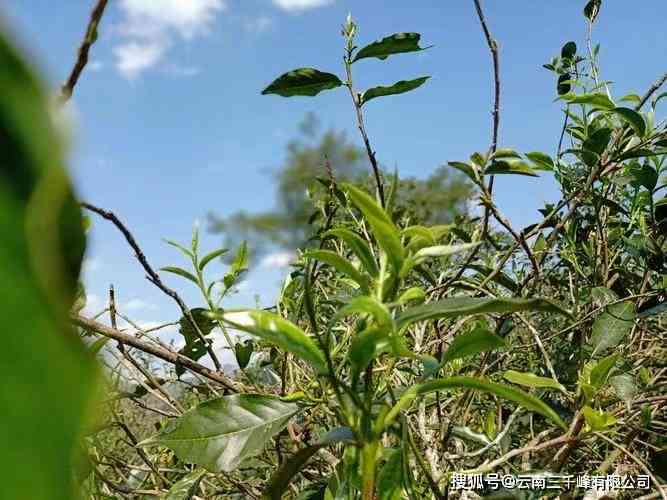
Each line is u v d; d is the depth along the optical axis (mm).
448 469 1455
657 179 1920
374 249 1653
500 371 1818
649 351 1834
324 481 1249
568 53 2287
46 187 146
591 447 1575
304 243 1854
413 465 1392
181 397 2041
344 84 1541
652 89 1784
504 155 1629
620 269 2113
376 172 1519
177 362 1284
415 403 1527
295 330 689
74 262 204
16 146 144
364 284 768
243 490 1572
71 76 445
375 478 817
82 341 153
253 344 1664
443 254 731
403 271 737
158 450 1920
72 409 147
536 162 1970
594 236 2160
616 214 2264
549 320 2137
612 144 1852
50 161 144
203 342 1508
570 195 1959
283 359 1398
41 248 147
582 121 2109
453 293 2020
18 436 143
